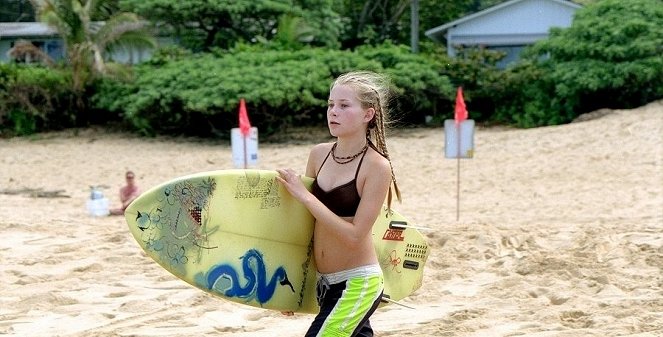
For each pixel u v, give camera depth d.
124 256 16.77
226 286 7.31
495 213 26.27
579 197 29.53
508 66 51.81
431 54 53.41
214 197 7.34
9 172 39.62
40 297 13.27
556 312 12.05
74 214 26.39
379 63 49.12
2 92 50.28
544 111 48.97
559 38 49.38
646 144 39.12
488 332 11.14
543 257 15.94
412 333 11.16
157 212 7.19
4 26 65.19
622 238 18.06
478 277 15.12
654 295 13.13
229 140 48.81
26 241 18.95
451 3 69.00
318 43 57.78
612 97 48.44
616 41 47.59
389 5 68.38
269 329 11.59
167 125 50.03
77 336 11.15
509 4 56.56
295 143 47.09
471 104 51.97
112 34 51.09
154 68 52.16
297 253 7.55
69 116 51.88
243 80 47.00
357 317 7.07
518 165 36.88
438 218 24.75
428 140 45.03
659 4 49.97
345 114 7.13
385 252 8.02
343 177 7.21
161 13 53.09
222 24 55.81
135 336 11.10
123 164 41.69
